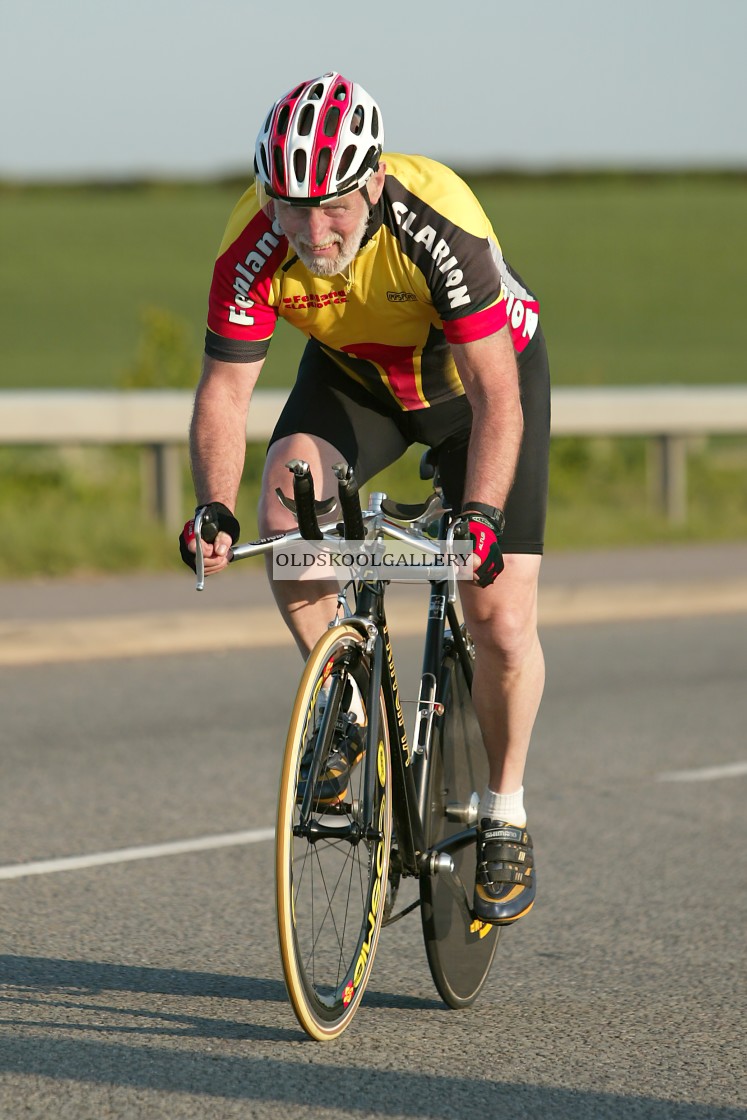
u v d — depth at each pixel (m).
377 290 12.93
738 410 48.25
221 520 12.06
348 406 14.14
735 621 36.06
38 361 101.12
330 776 12.29
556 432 46.22
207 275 144.62
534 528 13.42
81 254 156.25
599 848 19.12
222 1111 11.23
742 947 15.48
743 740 25.02
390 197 12.62
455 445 14.41
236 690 28.42
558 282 146.62
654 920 16.36
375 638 12.67
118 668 30.30
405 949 15.52
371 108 12.05
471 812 14.29
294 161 11.79
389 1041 12.80
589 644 33.16
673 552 42.19
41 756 23.36
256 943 15.36
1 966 14.48
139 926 15.82
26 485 44.38
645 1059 12.46
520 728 13.77
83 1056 12.27
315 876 14.75
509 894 13.73
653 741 24.91
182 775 22.38
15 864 18.00
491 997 14.04
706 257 161.62
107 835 19.30
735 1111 11.45
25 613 32.22
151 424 41.28
